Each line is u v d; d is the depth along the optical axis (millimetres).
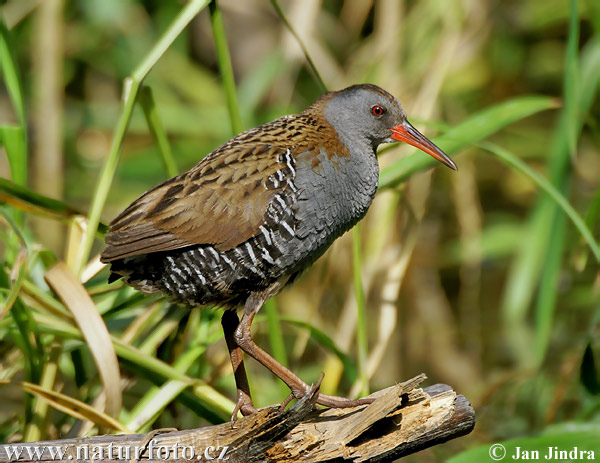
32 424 7879
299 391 7723
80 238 8250
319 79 8664
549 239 10609
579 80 10922
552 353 12281
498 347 13820
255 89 13398
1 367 8352
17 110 8391
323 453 6605
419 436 6602
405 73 12812
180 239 7613
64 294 7539
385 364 13367
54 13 13406
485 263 14820
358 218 8484
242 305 8203
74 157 15281
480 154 15609
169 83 15375
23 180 8422
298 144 7988
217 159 7848
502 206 15672
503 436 10758
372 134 8617
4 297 7977
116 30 14609
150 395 7945
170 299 8039
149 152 15180
